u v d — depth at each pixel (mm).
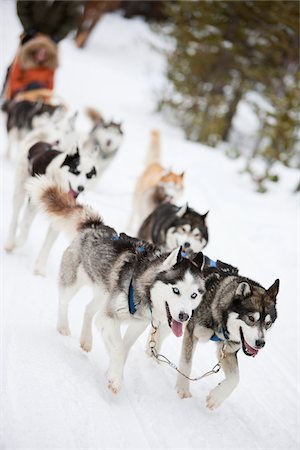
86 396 4957
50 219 6148
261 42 23391
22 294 6590
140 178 10664
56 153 7875
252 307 5133
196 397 5723
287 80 22609
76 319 6516
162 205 8914
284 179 16500
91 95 26422
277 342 7496
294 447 5387
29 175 7910
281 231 11383
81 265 5789
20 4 16500
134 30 41750
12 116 13008
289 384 6617
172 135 22969
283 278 9164
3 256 7594
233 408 5773
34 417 4422
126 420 4879
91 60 33312
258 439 5328
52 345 5656
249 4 22281
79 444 4305
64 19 16953
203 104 24891
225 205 12922
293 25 21141
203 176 15602
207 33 23828
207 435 5086
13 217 7777
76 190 7750
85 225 5934
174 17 25188
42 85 14812
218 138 23734
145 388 5555
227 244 10391
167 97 26625
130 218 10367
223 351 5488
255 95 32281
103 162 12383
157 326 5469
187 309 4852
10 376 4867
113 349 5133
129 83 30734
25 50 14773
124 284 5199
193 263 5047
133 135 20266
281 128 18531
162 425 5000
